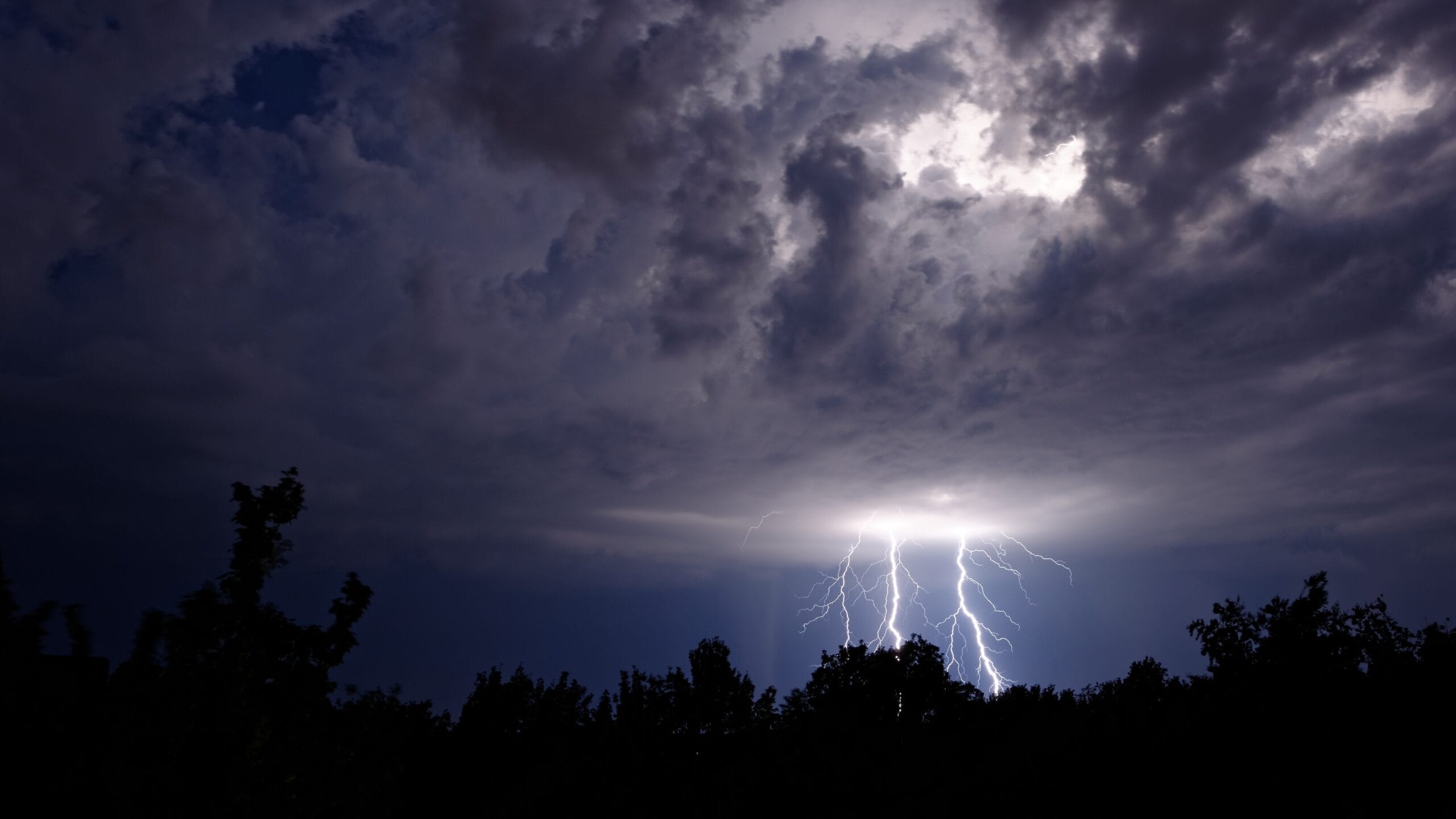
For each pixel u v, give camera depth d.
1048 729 11.74
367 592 7.16
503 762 11.66
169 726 5.89
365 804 6.95
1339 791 9.06
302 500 7.08
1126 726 10.96
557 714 12.98
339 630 6.97
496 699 12.45
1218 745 10.16
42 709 5.55
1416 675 9.99
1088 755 10.62
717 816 10.41
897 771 11.28
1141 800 9.57
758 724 13.62
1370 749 9.40
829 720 13.17
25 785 5.37
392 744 8.00
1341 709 10.02
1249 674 11.13
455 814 10.91
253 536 6.80
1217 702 10.95
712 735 13.44
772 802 10.94
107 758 5.54
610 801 10.68
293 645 6.85
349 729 7.02
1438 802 8.52
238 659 6.30
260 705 6.40
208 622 6.41
